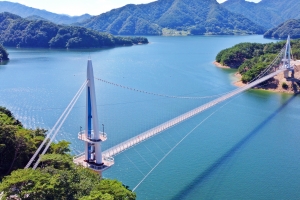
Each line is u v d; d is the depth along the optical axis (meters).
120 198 39.81
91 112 50.84
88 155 51.62
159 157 67.88
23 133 53.66
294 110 102.25
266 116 96.19
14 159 49.03
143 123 88.06
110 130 82.56
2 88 127.62
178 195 54.28
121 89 128.50
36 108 101.19
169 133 81.56
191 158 67.56
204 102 110.75
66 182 39.78
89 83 49.75
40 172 40.56
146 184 57.34
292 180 59.88
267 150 72.19
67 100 111.25
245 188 56.97
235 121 91.25
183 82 143.38
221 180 59.28
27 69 173.00
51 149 52.91
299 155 69.94
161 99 114.56
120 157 67.50
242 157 68.44
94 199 36.22
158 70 173.88
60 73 161.88
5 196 36.62
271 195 55.12
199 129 84.50
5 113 73.81
